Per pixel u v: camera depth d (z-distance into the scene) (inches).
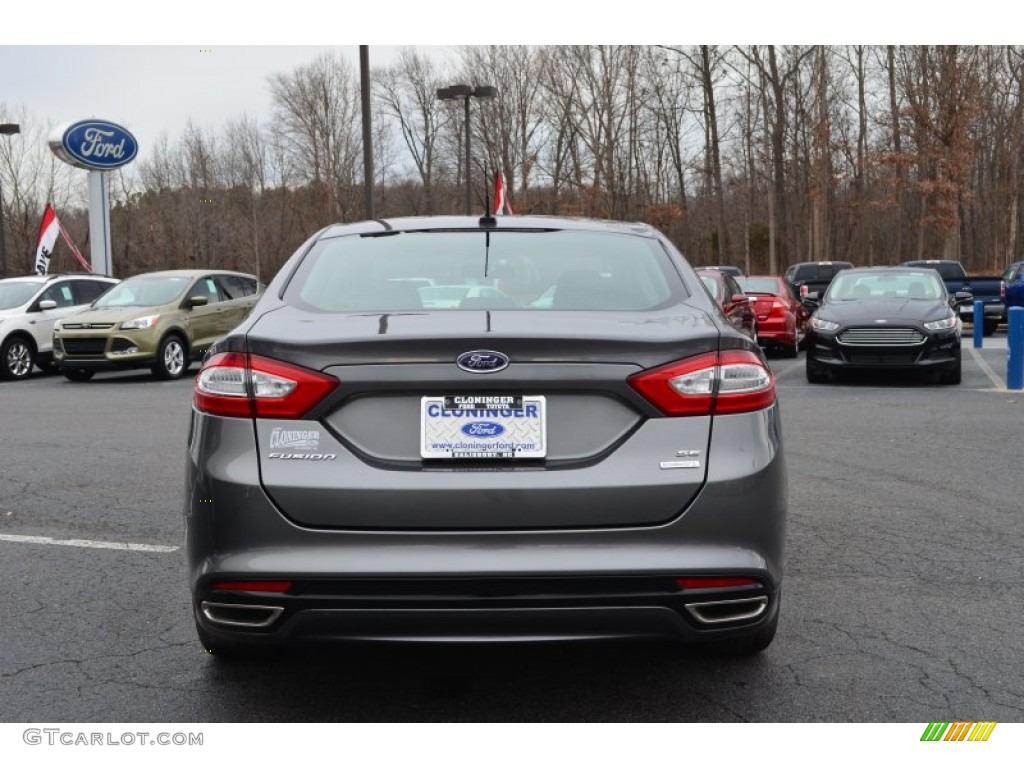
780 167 1947.6
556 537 117.5
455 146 2647.6
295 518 118.8
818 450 327.0
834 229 2554.1
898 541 219.0
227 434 122.1
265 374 121.6
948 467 297.4
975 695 140.4
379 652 158.7
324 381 119.7
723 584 119.7
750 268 2623.0
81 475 300.8
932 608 176.2
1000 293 921.5
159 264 2714.1
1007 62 2103.8
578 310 134.4
